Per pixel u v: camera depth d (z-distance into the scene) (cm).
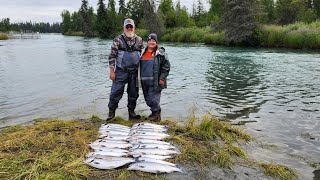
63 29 13862
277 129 743
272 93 1146
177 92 1161
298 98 1066
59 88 1234
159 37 5522
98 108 918
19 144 552
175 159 516
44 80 1424
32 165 473
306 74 1570
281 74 1580
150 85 726
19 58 2436
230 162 521
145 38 5819
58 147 545
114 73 717
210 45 3925
